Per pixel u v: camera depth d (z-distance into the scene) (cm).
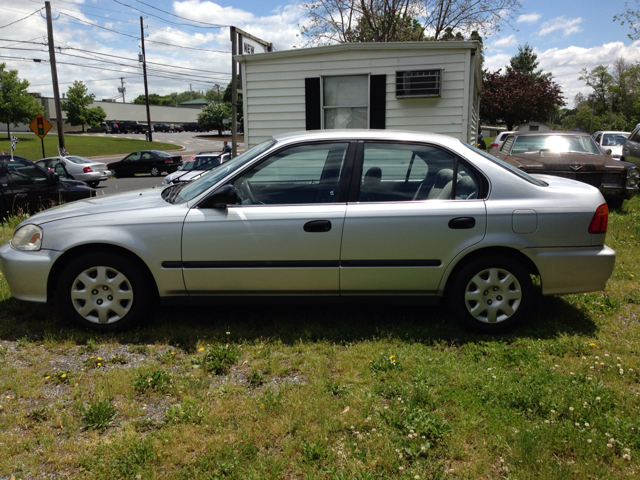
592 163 897
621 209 934
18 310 442
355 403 293
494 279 388
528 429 265
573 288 388
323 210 381
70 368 344
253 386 320
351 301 396
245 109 1027
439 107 946
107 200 430
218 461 242
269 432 268
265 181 395
